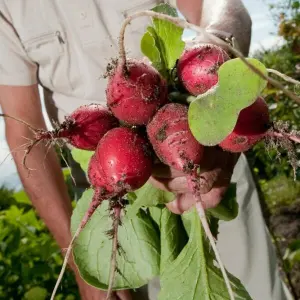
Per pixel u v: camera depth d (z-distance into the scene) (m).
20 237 0.56
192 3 0.41
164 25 0.24
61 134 0.24
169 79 0.25
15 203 0.70
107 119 0.24
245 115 0.22
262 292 0.45
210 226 0.31
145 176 0.23
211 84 0.23
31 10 0.42
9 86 0.42
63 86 0.44
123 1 0.41
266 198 0.89
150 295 0.40
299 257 0.59
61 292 0.53
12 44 0.42
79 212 0.32
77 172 0.45
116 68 0.23
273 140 0.23
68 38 0.42
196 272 0.28
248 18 0.33
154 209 0.32
